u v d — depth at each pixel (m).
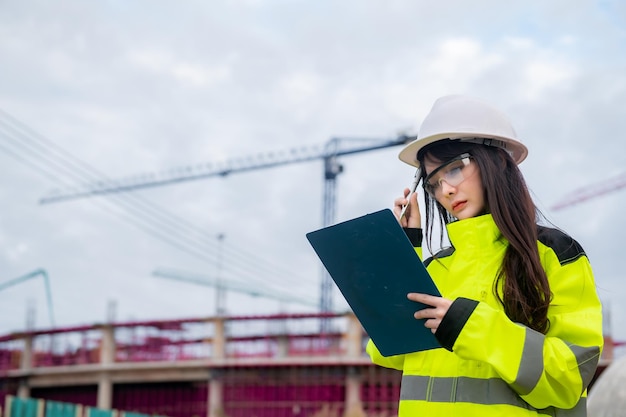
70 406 12.86
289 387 27.17
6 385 30.92
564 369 2.44
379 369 26.20
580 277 2.63
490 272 2.69
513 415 2.52
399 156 3.04
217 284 56.38
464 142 2.81
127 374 28.88
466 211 2.81
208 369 28.02
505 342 2.44
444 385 2.65
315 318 27.19
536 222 2.77
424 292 2.52
